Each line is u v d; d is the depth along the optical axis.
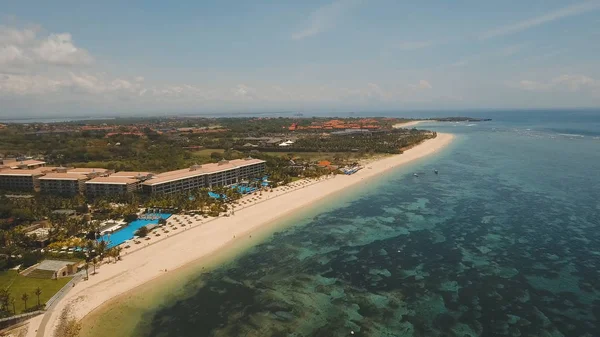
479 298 94.50
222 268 111.56
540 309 89.31
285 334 81.50
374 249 124.44
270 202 180.00
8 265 109.00
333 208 170.38
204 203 171.62
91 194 184.75
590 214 151.50
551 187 194.62
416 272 108.38
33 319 84.44
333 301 94.06
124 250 122.38
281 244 129.12
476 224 144.62
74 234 134.88
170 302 93.44
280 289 99.88
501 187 199.00
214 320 86.31
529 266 110.19
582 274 104.75
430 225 145.38
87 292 96.62
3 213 150.12
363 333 81.69
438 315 87.88
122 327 83.44
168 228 142.50
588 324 83.44
